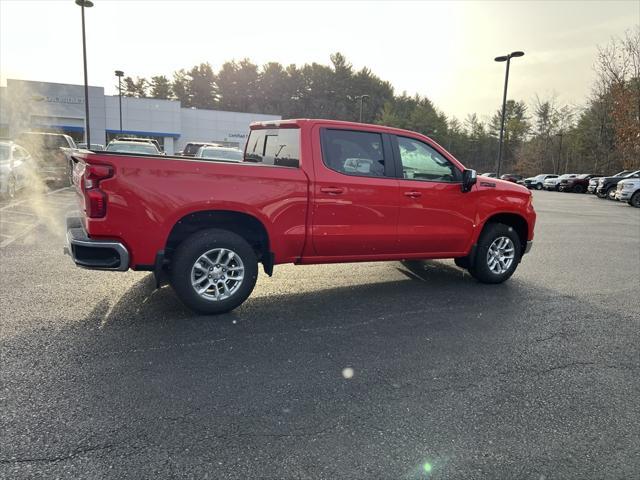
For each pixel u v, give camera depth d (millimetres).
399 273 6652
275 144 5285
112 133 44500
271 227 4547
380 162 5148
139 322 4328
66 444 2480
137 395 3018
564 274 6977
